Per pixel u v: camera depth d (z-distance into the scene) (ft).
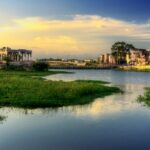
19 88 144.77
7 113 95.14
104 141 67.41
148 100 127.95
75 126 79.77
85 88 150.10
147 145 64.95
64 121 85.30
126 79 311.27
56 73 424.87
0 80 190.39
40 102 112.16
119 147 63.72
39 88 145.59
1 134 72.18
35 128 77.56
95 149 62.54
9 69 431.43
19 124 81.35
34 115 92.58
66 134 72.28
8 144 65.10
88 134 72.64
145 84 236.43
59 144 65.31
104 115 94.07
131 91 171.22
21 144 65.10
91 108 106.11
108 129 77.05
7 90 136.56
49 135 71.56
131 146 64.39
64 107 106.83
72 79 277.44
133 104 116.57
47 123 82.84
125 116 92.89
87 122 84.48
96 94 145.48
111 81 273.33
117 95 147.33
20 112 96.73
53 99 119.55
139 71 628.69
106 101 124.16
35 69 449.48
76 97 127.95
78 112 98.27
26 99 116.88
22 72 385.70
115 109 104.99
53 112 97.66
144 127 79.20
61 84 168.45
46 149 62.23
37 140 67.77
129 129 77.25
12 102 111.45
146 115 94.48
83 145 64.85
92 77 339.36
